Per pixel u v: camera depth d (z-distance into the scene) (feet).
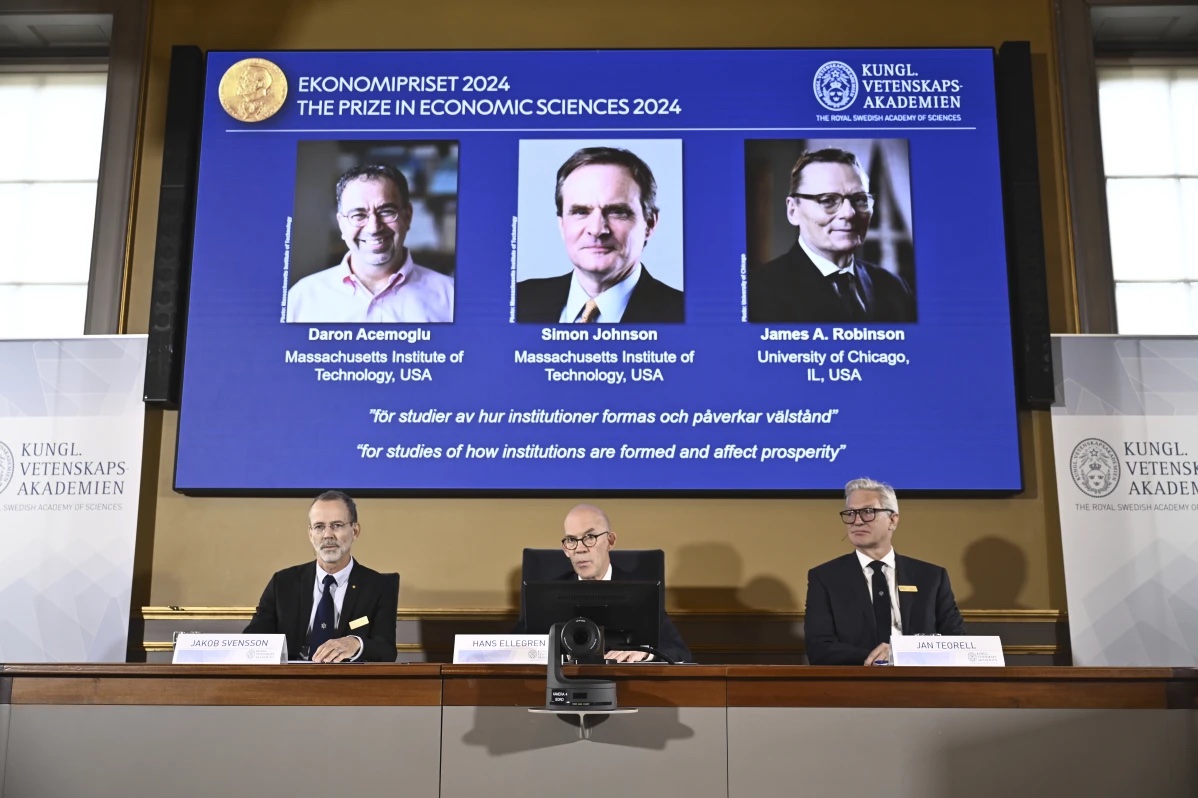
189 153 14.38
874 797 8.43
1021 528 13.82
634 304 14.07
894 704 8.57
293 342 14.01
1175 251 15.20
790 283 14.07
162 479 14.07
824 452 13.70
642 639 9.18
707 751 8.50
